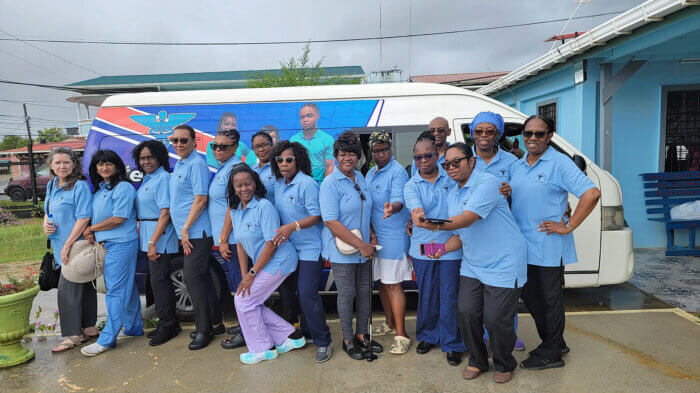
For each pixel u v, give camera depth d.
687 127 6.99
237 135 3.79
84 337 4.14
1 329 3.54
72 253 3.81
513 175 3.24
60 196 3.86
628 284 5.29
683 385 3.01
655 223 7.09
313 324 3.46
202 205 3.73
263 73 15.53
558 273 3.12
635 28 5.47
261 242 3.46
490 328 2.95
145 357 3.73
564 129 7.79
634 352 3.50
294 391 3.09
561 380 3.11
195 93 4.63
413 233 3.45
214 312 4.14
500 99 11.13
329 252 3.42
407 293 5.20
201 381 3.28
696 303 4.61
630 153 7.03
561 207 3.11
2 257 8.29
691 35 5.38
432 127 3.61
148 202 3.86
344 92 4.50
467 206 2.79
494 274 2.90
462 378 3.19
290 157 3.36
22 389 3.27
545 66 7.59
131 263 3.94
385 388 3.09
